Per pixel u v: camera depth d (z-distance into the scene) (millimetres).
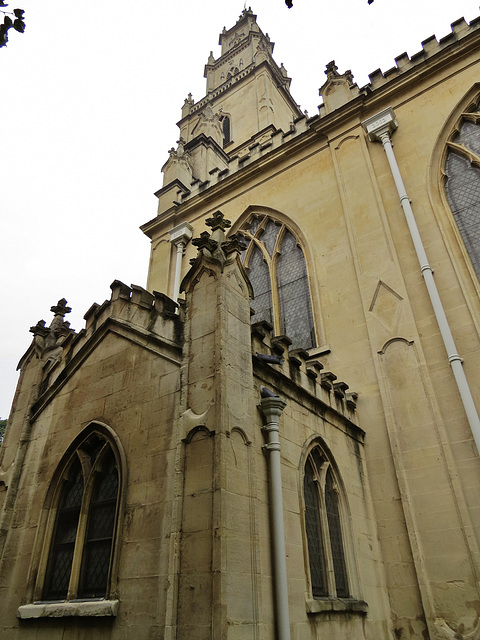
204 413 6812
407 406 12172
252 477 6695
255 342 8984
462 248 13477
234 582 5629
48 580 7945
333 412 10820
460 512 10367
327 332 14883
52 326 12086
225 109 38469
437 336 12578
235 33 49625
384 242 14906
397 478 11406
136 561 6613
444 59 16750
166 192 24703
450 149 15555
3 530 8961
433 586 10031
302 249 17594
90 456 8688
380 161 16547
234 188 21312
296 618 6945
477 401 11289
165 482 6898
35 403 10516
